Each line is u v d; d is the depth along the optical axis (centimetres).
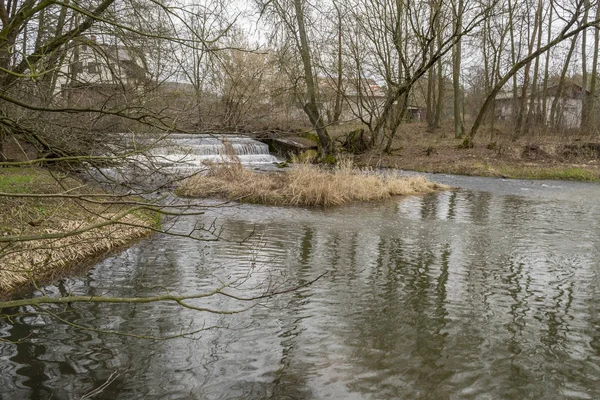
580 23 2409
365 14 2048
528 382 466
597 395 446
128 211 352
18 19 407
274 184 1534
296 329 571
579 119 3216
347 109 2486
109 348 516
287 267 806
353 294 685
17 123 471
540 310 638
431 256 884
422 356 511
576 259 870
